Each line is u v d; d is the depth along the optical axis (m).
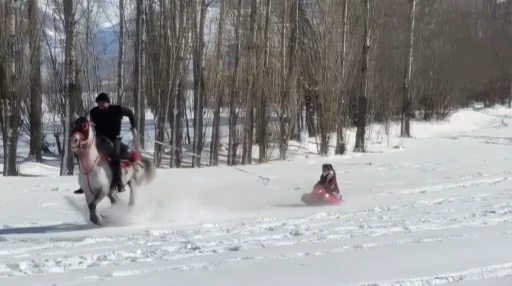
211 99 30.86
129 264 8.42
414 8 42.56
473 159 28.25
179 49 30.08
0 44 26.64
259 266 8.30
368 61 34.62
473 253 9.28
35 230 11.92
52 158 32.88
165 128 30.09
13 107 26.86
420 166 25.70
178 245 9.86
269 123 30.92
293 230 11.42
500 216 13.21
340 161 28.62
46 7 33.41
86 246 9.85
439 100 49.94
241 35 30.70
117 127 12.86
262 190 18.92
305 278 7.65
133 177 13.55
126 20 41.38
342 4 33.25
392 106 41.41
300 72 32.88
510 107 63.06
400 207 14.86
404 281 7.49
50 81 35.41
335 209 14.77
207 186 19.77
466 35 55.53
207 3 30.31
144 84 31.86
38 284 7.23
